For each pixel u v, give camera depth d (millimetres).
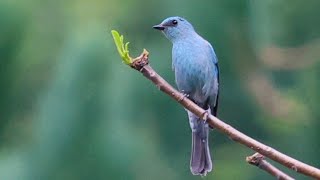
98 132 11859
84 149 11797
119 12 13352
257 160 7426
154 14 13359
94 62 12039
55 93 11969
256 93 14891
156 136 13250
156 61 13586
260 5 13773
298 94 15531
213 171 17297
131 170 11930
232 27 13188
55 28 12633
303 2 14750
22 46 12328
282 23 14812
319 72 15289
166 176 13391
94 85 12008
